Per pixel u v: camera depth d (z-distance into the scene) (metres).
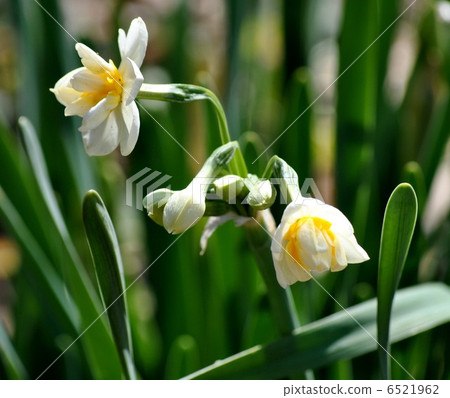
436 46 0.69
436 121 0.68
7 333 0.69
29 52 0.70
